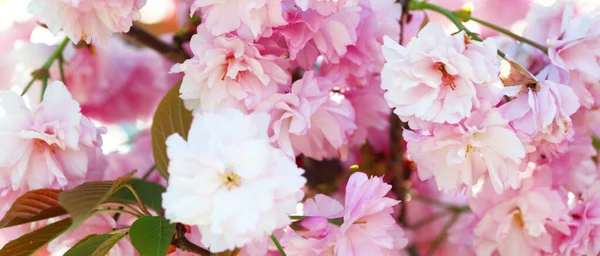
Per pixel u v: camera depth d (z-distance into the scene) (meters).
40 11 0.48
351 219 0.46
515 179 0.48
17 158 0.48
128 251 0.49
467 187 0.49
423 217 0.65
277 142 0.49
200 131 0.42
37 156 0.49
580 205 0.54
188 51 0.59
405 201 0.61
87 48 0.60
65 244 0.50
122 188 0.50
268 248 0.49
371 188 0.47
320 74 0.53
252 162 0.42
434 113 0.47
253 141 0.42
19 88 0.59
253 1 0.47
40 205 0.46
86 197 0.45
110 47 0.61
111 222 0.50
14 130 0.48
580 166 0.55
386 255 0.48
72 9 0.48
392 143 0.59
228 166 0.42
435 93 0.47
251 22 0.47
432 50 0.47
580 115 0.53
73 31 0.49
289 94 0.49
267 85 0.49
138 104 0.62
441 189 0.49
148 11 0.63
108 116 0.62
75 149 0.49
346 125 0.51
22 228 0.52
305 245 0.47
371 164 0.60
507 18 0.66
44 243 0.47
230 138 0.42
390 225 0.47
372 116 0.55
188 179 0.41
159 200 0.50
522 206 0.53
